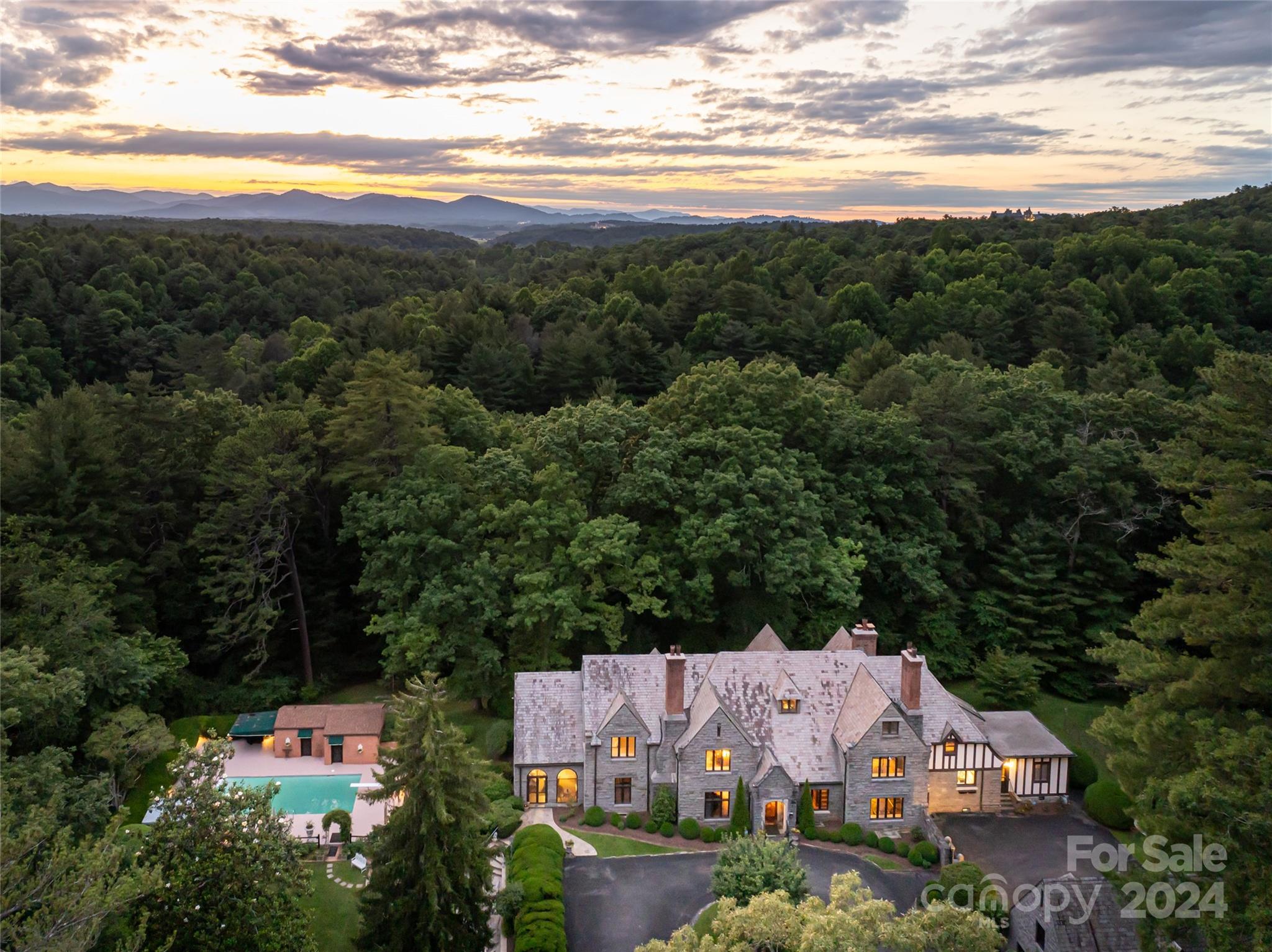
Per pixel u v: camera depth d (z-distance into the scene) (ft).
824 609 231.30
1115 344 389.60
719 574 226.58
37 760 134.92
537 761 173.47
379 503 220.02
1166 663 134.51
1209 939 100.73
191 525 234.17
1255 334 428.15
